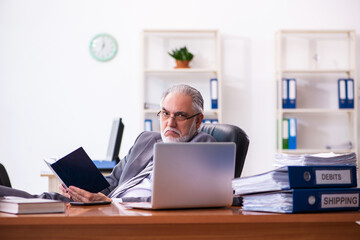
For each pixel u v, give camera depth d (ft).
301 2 18.80
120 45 18.56
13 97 18.38
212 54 18.72
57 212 4.75
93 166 6.51
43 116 18.38
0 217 4.34
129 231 4.53
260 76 18.67
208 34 18.74
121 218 4.42
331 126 18.89
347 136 18.90
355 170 5.04
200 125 8.48
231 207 5.56
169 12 18.66
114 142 14.43
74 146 18.37
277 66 18.56
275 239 4.68
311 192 4.75
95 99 18.45
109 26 18.57
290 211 4.69
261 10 18.76
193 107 7.79
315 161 5.13
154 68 18.61
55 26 18.51
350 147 18.17
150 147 8.65
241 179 5.12
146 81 18.61
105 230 4.50
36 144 18.33
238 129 8.16
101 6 18.57
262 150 18.53
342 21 18.88
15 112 18.37
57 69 18.44
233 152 5.33
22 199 5.05
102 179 6.55
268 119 18.61
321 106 18.90
